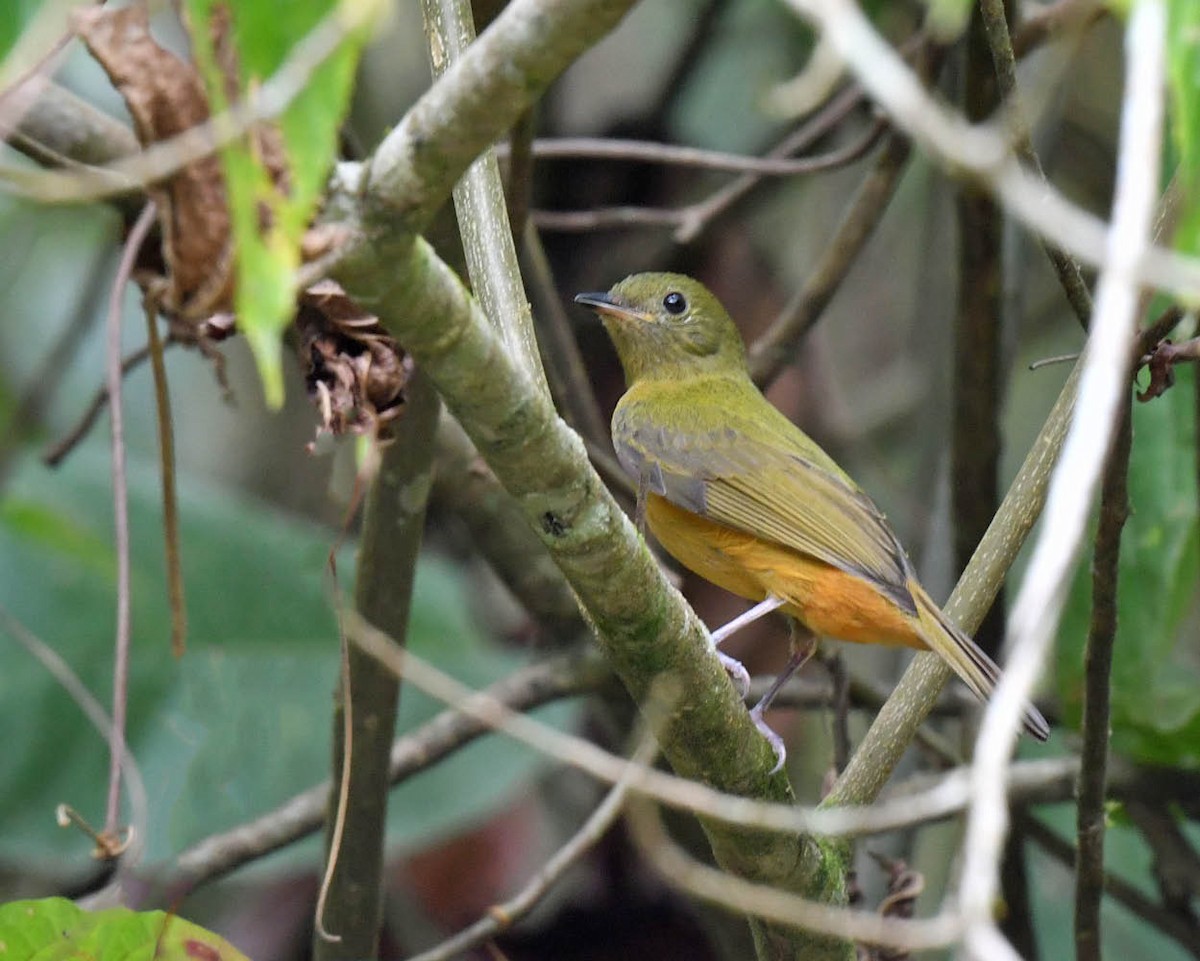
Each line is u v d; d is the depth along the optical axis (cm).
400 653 693
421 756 1077
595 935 1255
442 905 1296
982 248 1008
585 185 1389
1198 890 1038
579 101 1402
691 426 1039
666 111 1379
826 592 935
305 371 573
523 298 727
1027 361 1522
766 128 1424
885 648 1369
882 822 611
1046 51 1088
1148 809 1050
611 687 1091
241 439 1443
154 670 1140
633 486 1052
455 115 446
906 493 1424
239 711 1138
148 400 1460
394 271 473
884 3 1245
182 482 1227
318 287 559
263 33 369
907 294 1602
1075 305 752
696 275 1414
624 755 1133
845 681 997
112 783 632
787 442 1018
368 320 568
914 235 1590
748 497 983
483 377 517
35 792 1091
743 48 1430
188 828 1095
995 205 988
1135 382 765
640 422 1062
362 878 893
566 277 1393
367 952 904
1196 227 362
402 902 1294
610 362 1394
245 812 1106
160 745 1116
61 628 1139
